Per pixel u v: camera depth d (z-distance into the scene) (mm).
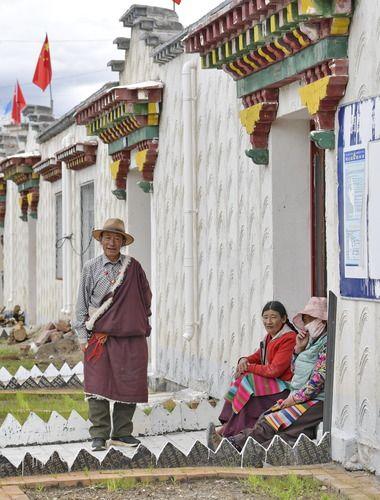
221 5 10766
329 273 8719
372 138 7910
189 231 12406
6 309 27672
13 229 27109
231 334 11359
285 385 9000
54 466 8133
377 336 7906
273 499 7395
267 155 10195
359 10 8086
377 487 7617
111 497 7516
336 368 8562
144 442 9922
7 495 7426
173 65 13375
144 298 9828
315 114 8602
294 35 8648
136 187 15648
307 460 8438
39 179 23875
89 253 18891
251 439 8414
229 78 11250
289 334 9102
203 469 8203
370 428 8031
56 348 17781
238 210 11102
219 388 11688
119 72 16438
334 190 8602
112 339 9562
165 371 13773
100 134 15688
